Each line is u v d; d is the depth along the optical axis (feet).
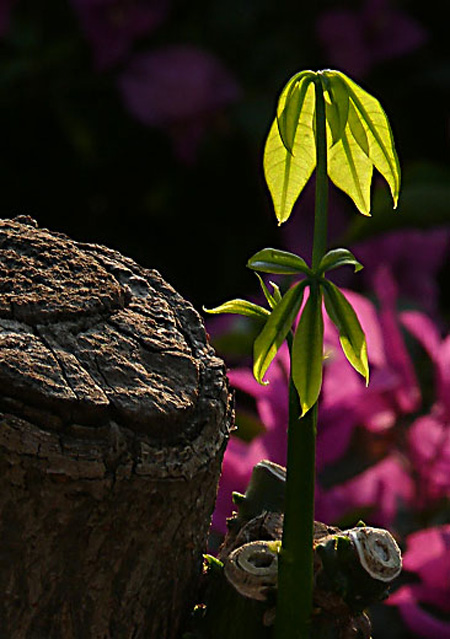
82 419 4.99
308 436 4.96
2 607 5.03
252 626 5.11
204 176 14.32
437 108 14.32
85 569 5.04
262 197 14.26
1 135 14.15
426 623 7.72
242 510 5.38
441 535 7.68
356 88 4.95
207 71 13.32
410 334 9.24
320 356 4.88
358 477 8.60
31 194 14.42
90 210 14.56
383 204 10.43
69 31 14.16
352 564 5.11
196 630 5.17
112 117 14.16
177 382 5.13
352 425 8.46
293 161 5.08
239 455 8.41
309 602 5.02
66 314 5.14
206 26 14.12
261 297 11.84
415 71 14.25
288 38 14.06
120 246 14.60
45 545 5.01
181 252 14.62
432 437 8.53
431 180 11.23
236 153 14.11
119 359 5.11
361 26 13.71
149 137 14.24
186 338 5.25
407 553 7.78
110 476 4.99
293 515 4.99
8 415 4.96
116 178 14.42
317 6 14.05
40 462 4.95
